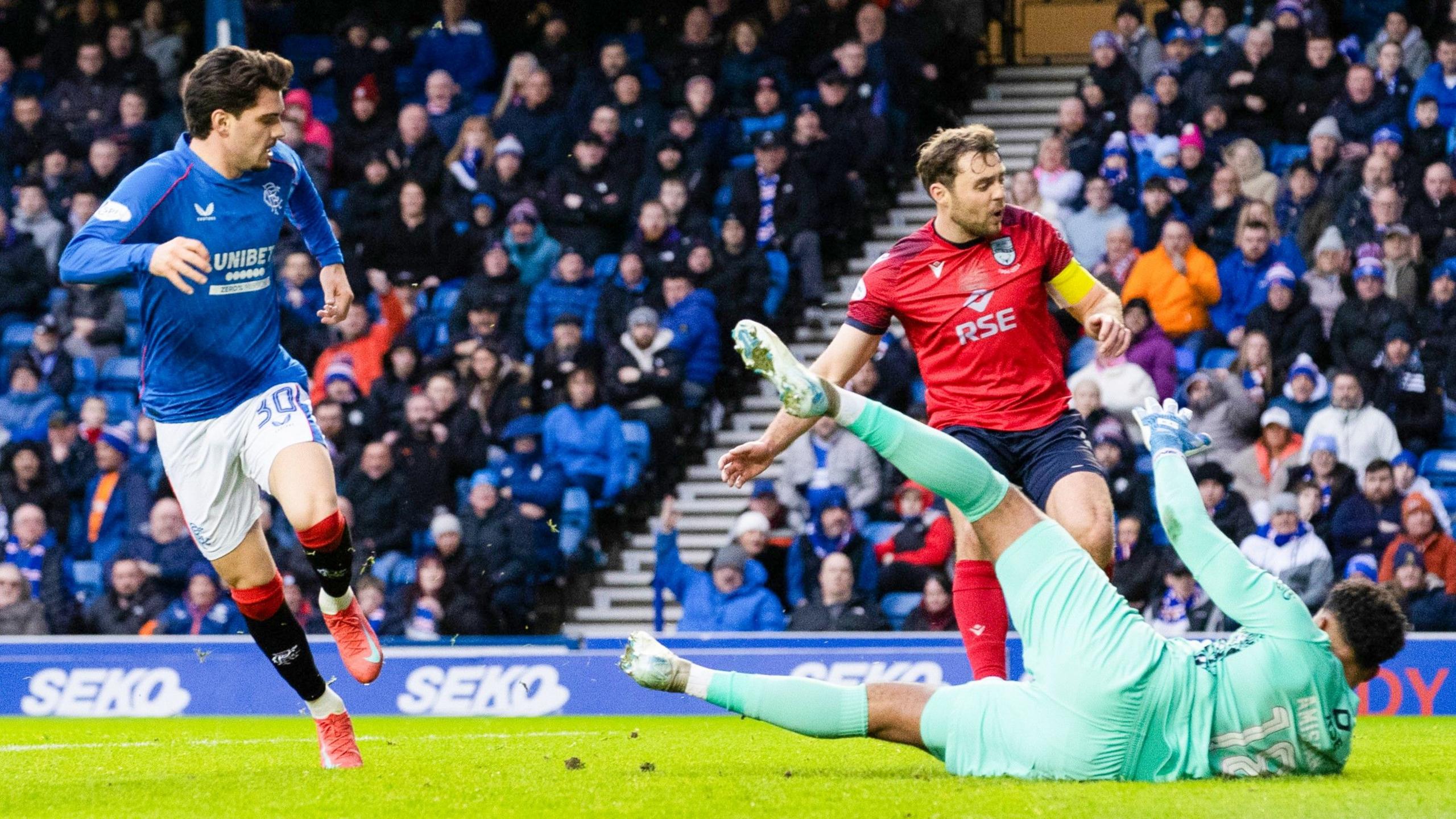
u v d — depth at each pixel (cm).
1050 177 3384
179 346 1295
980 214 1407
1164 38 3856
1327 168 3344
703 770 1321
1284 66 3519
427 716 2378
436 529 2750
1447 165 3344
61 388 3388
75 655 2392
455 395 3000
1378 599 1127
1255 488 2905
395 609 2744
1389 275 3212
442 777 1252
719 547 3148
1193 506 1148
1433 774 1241
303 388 1339
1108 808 971
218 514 1321
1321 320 3098
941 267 1462
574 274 3269
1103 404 2966
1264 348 3028
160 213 1261
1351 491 2789
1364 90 3453
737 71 3697
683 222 3353
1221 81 3534
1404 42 3616
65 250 1221
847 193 3428
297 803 1088
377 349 3253
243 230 1297
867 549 2759
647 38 4050
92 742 1856
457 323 3197
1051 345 1472
